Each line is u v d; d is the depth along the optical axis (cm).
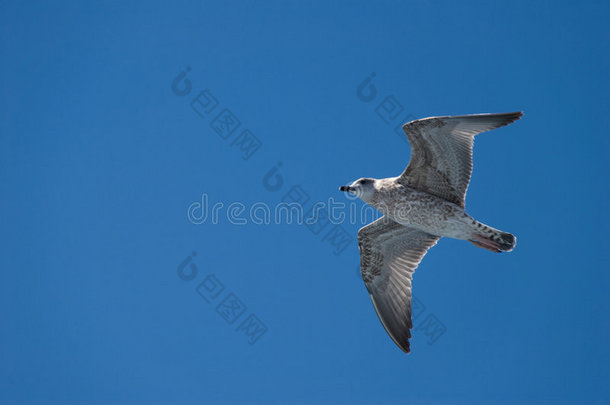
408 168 1461
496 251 1468
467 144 1377
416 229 1628
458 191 1443
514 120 1311
